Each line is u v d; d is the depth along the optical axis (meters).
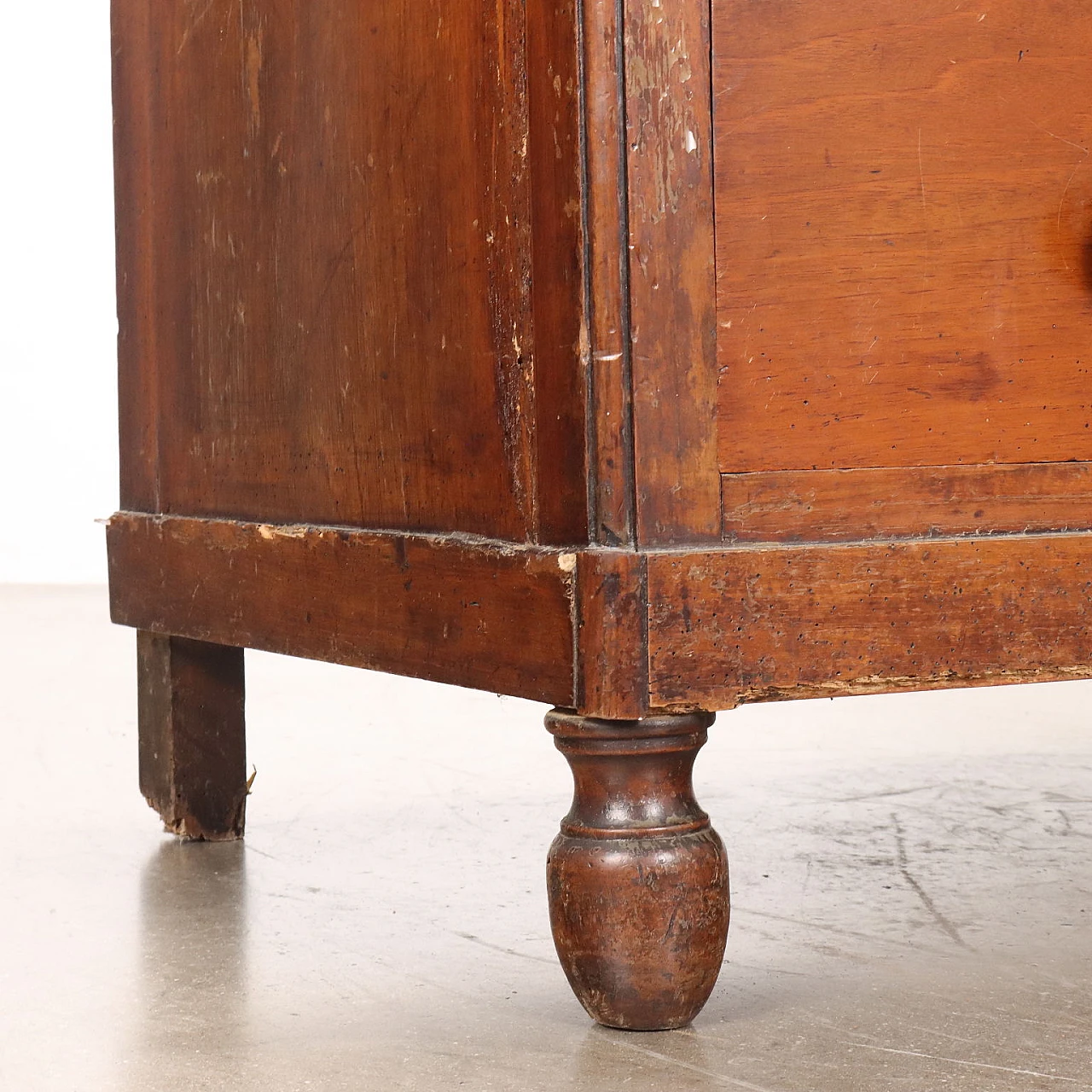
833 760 3.14
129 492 2.50
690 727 1.50
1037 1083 1.42
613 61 1.47
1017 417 1.65
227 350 2.17
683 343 1.50
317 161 1.92
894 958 1.83
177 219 2.30
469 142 1.62
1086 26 1.66
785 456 1.54
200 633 2.24
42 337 7.71
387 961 1.86
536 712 3.91
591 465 1.48
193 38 2.22
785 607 1.52
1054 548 1.64
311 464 1.96
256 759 3.24
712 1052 1.51
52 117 7.75
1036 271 1.65
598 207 1.47
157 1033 1.61
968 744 3.33
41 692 4.30
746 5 1.52
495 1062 1.50
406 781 2.98
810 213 1.55
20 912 2.10
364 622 1.82
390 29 1.75
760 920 2.00
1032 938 1.91
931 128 1.60
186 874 2.30
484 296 1.61
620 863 1.50
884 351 1.58
